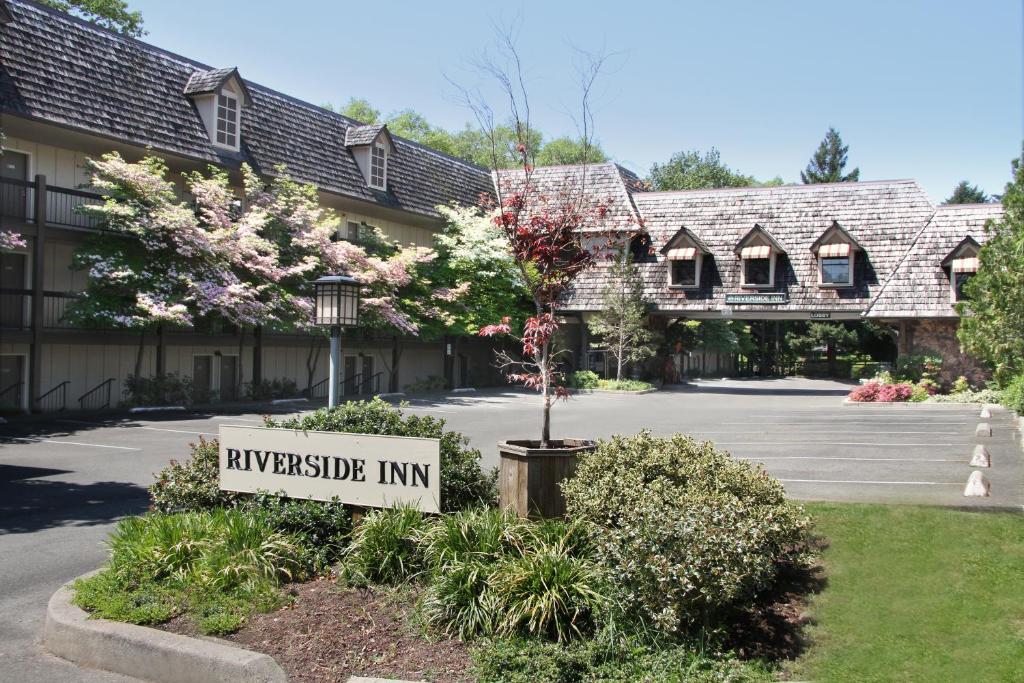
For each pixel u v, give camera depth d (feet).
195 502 22.79
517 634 16.24
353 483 21.01
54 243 69.31
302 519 20.99
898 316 92.27
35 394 64.44
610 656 15.52
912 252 95.55
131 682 15.99
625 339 109.91
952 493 30.48
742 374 198.90
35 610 19.76
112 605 17.60
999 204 95.35
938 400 82.38
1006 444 46.32
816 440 50.39
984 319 57.77
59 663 16.84
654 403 90.12
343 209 97.50
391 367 108.58
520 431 57.57
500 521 19.34
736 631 17.06
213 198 74.38
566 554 17.79
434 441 19.98
